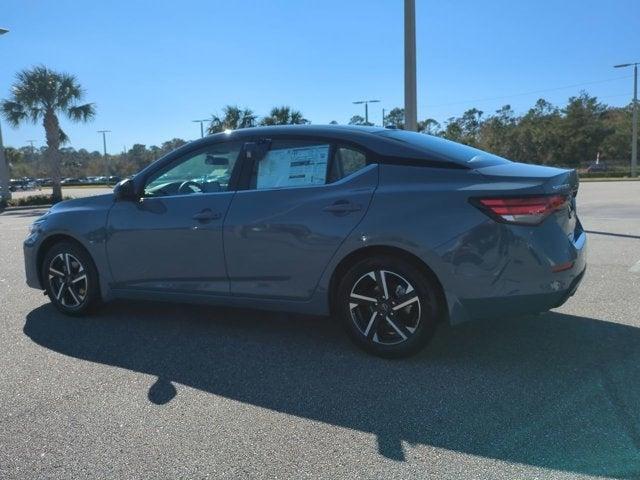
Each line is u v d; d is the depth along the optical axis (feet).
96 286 17.62
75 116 103.40
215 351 15.02
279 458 9.85
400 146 13.94
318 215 13.99
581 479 8.98
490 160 14.32
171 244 15.89
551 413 11.12
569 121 224.12
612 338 15.12
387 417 11.19
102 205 17.35
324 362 14.05
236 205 15.07
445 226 12.78
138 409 11.81
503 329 15.99
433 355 14.25
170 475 9.43
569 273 12.89
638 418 10.80
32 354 15.08
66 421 11.35
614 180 134.82
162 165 16.67
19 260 30.17
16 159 314.96
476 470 9.32
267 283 14.82
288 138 15.12
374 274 13.70
